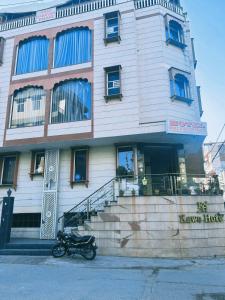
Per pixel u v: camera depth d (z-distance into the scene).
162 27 14.10
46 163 13.76
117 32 13.98
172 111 12.77
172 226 10.02
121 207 10.48
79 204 12.35
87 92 13.52
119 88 12.98
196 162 15.57
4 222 11.05
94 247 9.38
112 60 13.52
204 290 5.68
